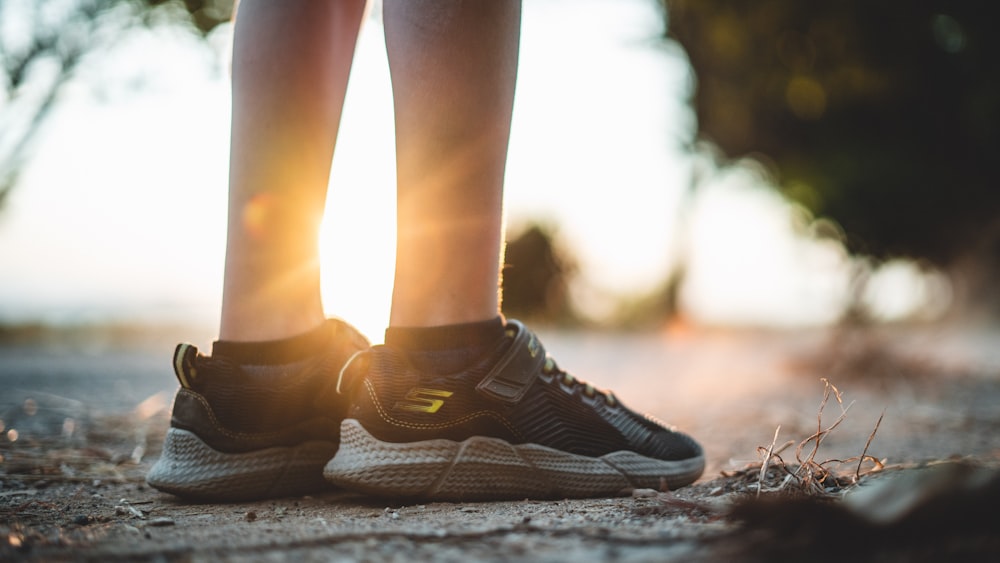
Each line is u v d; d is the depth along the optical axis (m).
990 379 4.17
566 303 14.26
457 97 1.39
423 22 1.39
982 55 9.84
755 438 2.36
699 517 1.13
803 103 10.95
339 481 1.40
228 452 1.45
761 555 0.86
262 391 1.47
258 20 1.52
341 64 1.65
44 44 5.84
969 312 12.98
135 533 1.13
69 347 7.34
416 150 1.41
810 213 13.15
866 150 12.05
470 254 1.42
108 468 1.82
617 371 5.39
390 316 1.46
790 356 5.02
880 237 12.95
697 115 12.48
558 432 1.47
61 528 1.19
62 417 2.75
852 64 8.99
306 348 1.52
